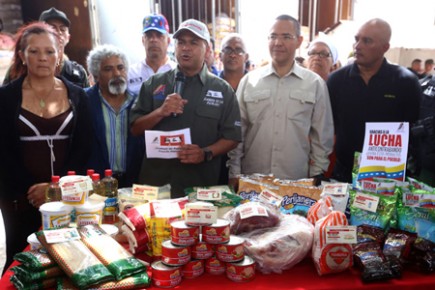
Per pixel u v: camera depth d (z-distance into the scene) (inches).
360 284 51.2
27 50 77.6
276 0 184.9
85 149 85.0
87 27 166.4
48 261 49.5
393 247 55.8
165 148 77.4
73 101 83.7
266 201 65.7
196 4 183.3
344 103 98.1
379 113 94.9
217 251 52.5
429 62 146.3
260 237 56.1
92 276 46.9
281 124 90.6
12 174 79.3
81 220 60.3
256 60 185.5
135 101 91.0
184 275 51.9
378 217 60.4
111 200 67.7
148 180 86.6
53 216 58.4
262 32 184.7
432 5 161.0
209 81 85.8
